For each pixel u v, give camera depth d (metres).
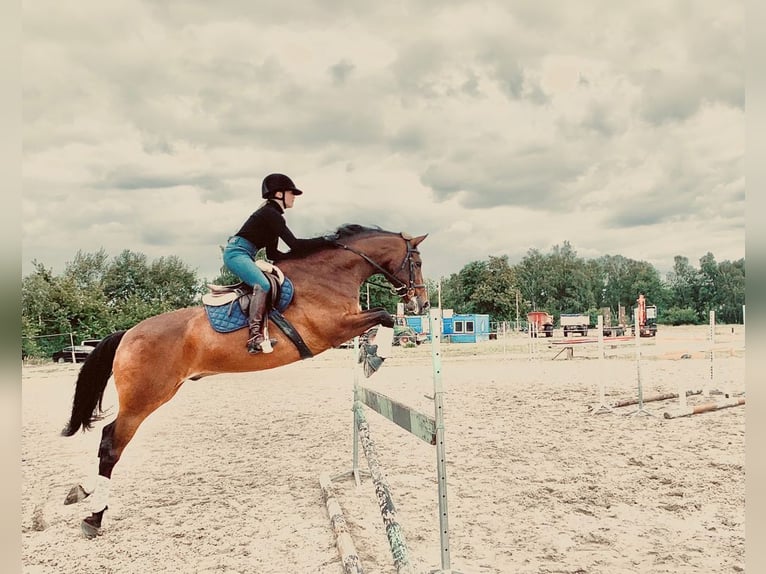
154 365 3.74
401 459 5.58
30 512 4.32
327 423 7.97
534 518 3.74
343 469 5.28
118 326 32.38
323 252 4.09
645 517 3.71
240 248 3.85
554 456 5.38
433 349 2.72
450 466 5.15
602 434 6.37
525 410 8.19
